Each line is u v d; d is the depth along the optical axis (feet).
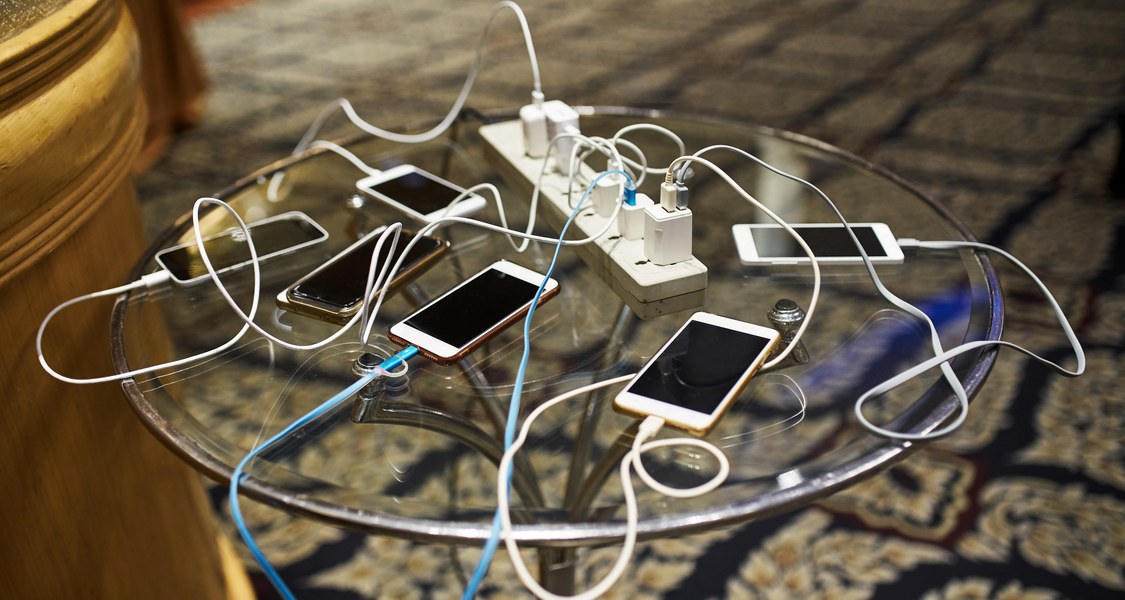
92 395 2.30
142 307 2.19
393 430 1.76
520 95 7.69
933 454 3.76
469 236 2.43
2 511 2.06
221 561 3.16
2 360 1.99
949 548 3.31
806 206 2.60
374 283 2.14
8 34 1.84
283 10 10.71
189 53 7.18
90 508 2.32
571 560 2.17
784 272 2.23
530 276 2.15
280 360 1.98
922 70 7.98
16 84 1.79
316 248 2.41
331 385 1.90
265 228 2.51
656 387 1.73
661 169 2.74
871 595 3.14
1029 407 3.95
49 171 1.92
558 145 2.56
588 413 1.77
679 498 1.57
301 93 8.02
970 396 1.78
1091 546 3.29
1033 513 3.44
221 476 1.67
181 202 6.04
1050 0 9.82
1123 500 3.47
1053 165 6.10
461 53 8.94
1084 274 4.84
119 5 2.35
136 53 2.37
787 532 3.43
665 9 10.21
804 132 6.77
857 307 2.10
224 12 10.66
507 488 1.53
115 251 2.41
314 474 1.67
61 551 2.24
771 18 9.71
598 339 1.98
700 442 1.60
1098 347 4.27
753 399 1.81
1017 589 3.13
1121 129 5.54
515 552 1.45
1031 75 7.74
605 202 2.27
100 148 2.13
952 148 6.42
